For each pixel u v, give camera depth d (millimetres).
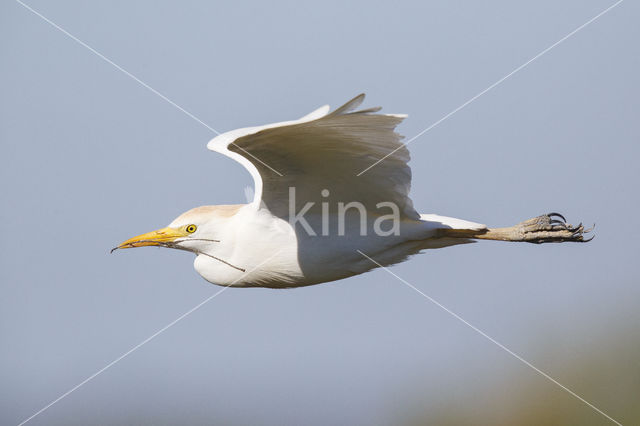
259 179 11195
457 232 11250
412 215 10844
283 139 9383
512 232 11539
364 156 9828
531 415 16625
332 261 11266
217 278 11797
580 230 11547
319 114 8398
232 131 11656
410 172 10148
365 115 8594
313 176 10383
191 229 11719
